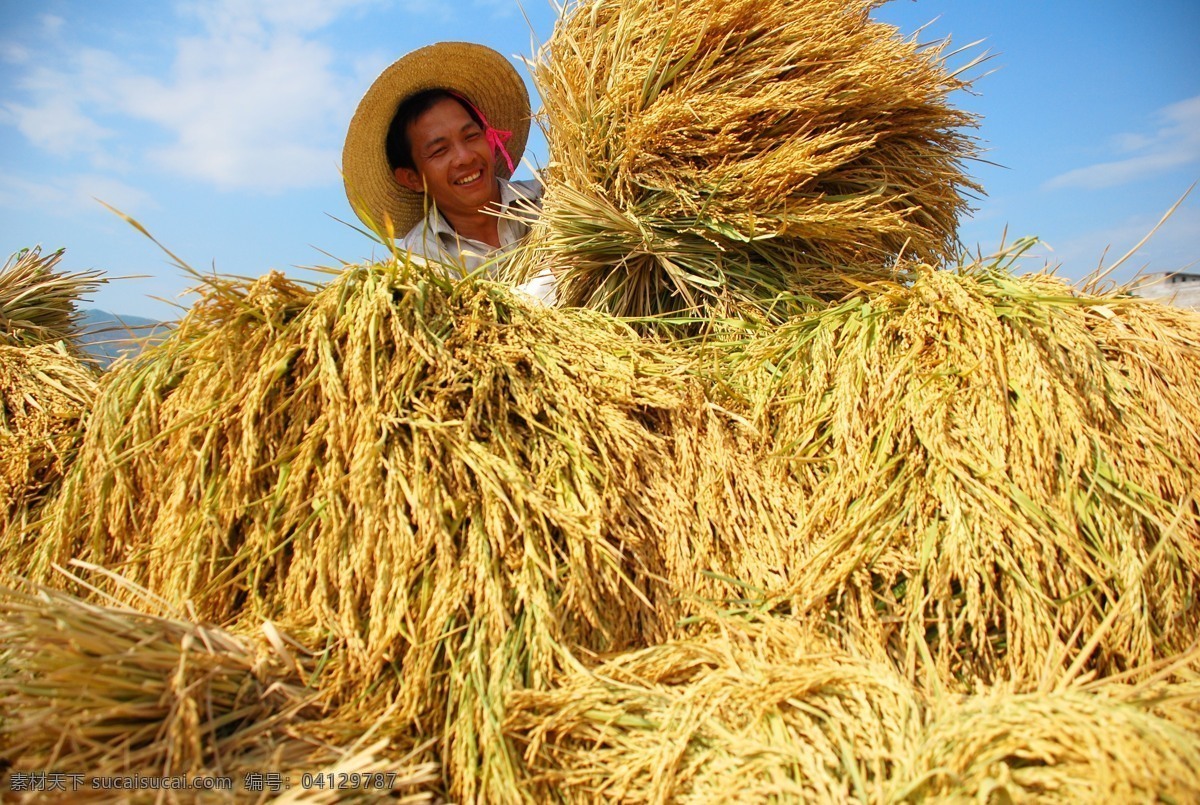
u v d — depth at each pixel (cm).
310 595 170
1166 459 175
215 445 182
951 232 287
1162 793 113
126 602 182
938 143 273
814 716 145
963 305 190
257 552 175
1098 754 117
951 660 162
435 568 164
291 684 155
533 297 233
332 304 189
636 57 247
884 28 258
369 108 341
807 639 163
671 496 186
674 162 241
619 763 144
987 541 165
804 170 224
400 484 167
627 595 174
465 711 149
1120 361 191
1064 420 173
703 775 140
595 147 251
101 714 126
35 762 120
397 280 199
